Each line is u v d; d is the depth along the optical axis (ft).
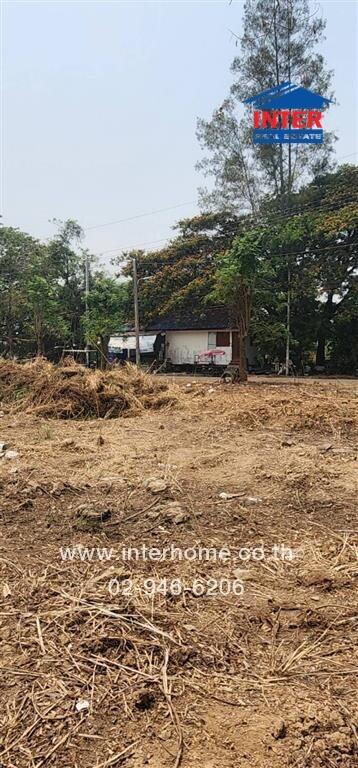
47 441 19.04
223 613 7.12
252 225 76.84
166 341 89.04
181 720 5.15
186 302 79.56
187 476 13.78
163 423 23.29
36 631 6.69
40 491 12.26
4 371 31.60
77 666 6.00
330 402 27.53
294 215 72.38
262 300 46.57
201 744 4.85
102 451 17.13
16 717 5.21
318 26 73.15
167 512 10.73
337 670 5.94
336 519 10.76
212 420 23.79
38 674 5.86
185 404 28.30
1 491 12.28
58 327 72.08
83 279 82.28
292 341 66.95
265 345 72.95
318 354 79.30
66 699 5.46
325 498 11.96
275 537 9.80
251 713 5.24
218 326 80.89
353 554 9.07
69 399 26.68
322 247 69.00
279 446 17.95
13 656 6.19
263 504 11.62
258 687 5.64
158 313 83.25
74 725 5.10
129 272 87.35
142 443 18.56
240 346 45.52
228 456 16.28
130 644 6.40
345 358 73.31
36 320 68.54
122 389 28.94
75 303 82.17
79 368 31.94
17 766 4.63
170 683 5.70
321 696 5.50
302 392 34.55
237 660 6.12
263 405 26.07
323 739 4.89
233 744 4.84
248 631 6.72
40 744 4.88
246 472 14.25
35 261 81.71
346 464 15.19
